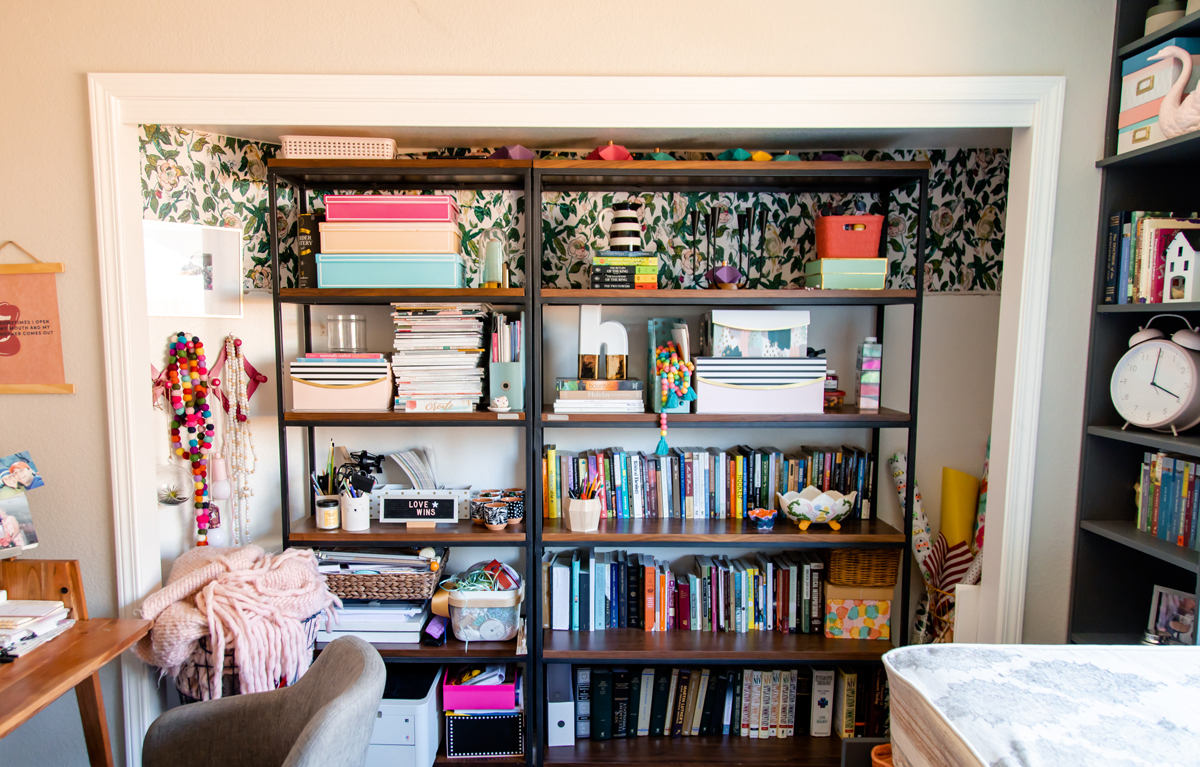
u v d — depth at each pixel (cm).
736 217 228
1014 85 179
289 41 180
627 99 183
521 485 237
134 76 176
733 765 206
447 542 206
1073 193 183
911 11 181
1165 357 160
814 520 209
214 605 168
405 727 200
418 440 234
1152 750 96
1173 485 164
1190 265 155
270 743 141
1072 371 187
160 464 197
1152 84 166
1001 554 191
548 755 211
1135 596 188
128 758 188
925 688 114
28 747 193
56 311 183
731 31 182
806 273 218
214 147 204
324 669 137
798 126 185
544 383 232
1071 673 117
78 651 147
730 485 223
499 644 210
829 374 222
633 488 223
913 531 221
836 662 208
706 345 220
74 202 180
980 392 230
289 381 223
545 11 182
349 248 200
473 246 229
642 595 221
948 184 225
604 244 228
